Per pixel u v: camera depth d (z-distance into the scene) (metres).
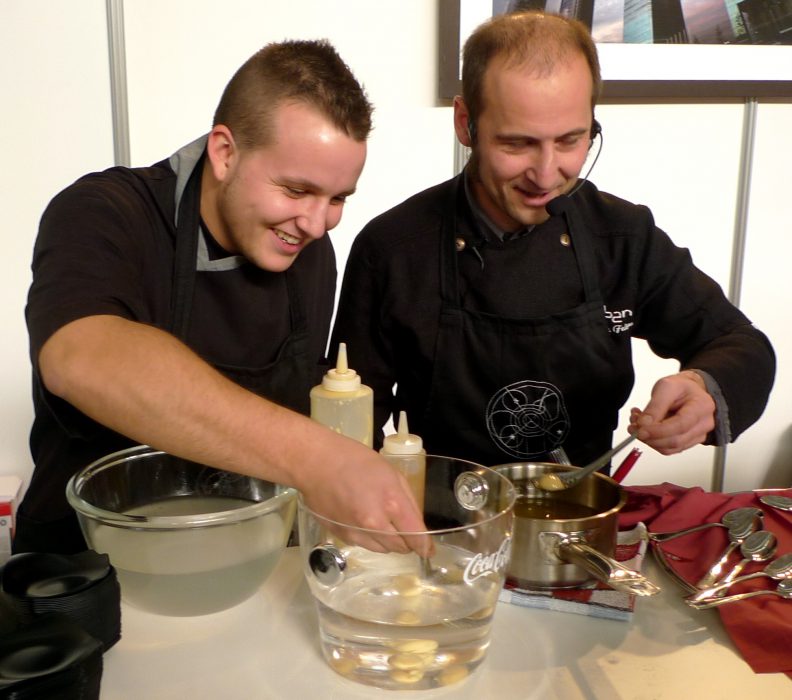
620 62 2.31
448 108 2.25
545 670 0.77
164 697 0.72
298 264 1.29
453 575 0.73
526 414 1.38
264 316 1.24
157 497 0.94
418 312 1.37
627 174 2.43
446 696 0.73
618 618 0.85
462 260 1.36
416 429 1.45
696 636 0.83
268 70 1.00
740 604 0.85
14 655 0.63
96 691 0.66
